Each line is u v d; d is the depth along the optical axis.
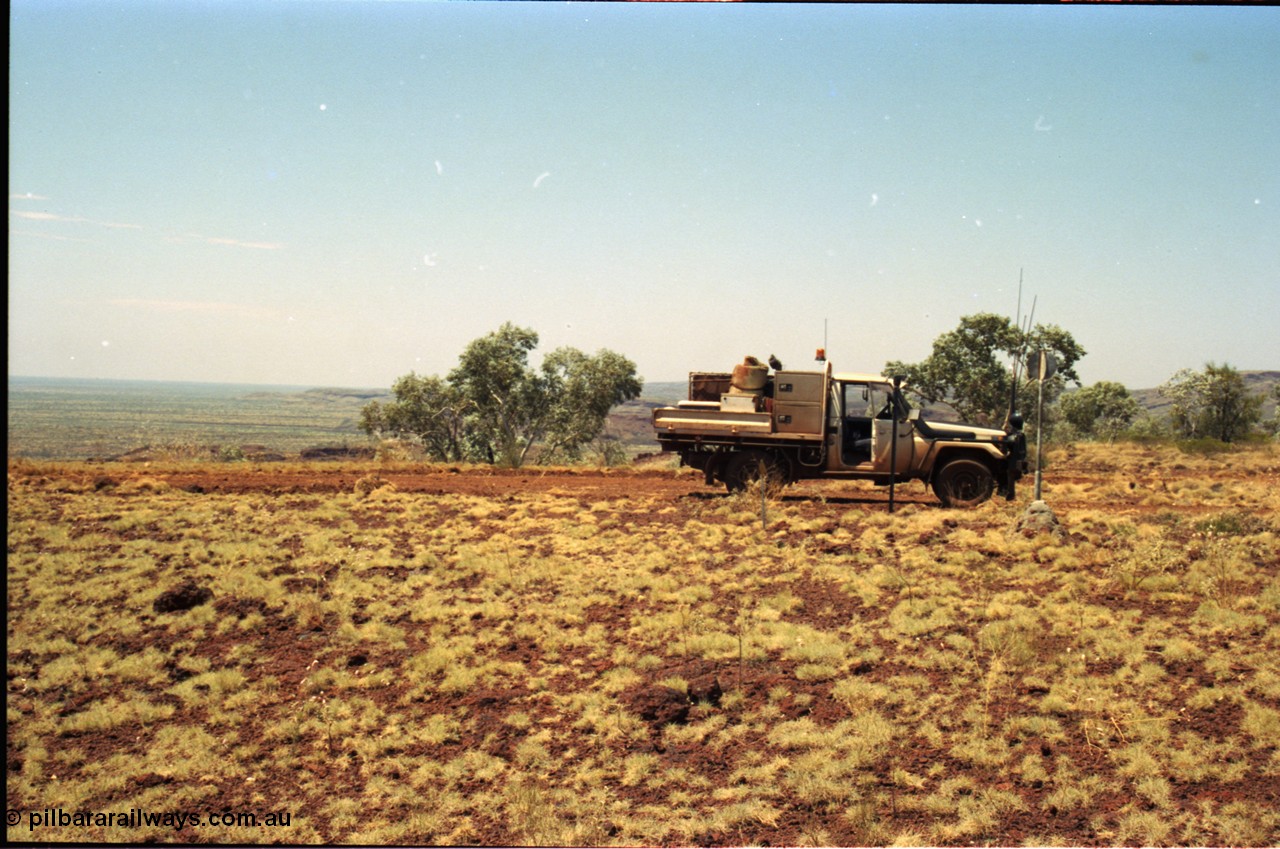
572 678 9.08
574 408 51.00
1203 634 9.49
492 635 9.98
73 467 18.88
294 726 8.10
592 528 14.15
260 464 20.73
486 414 50.06
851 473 16.48
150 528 13.57
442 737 8.00
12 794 7.06
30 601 10.55
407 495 16.72
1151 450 30.20
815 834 6.59
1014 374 16.25
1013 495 16.44
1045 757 7.42
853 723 8.00
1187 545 12.63
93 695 8.64
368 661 9.44
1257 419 44.53
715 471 16.98
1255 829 6.33
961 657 9.21
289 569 11.83
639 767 7.52
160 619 10.24
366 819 6.89
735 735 7.98
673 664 9.34
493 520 14.85
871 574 11.68
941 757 7.50
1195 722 7.77
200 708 8.48
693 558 12.57
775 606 10.81
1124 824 6.51
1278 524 13.52
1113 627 9.75
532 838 6.59
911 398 17.28
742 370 17.12
